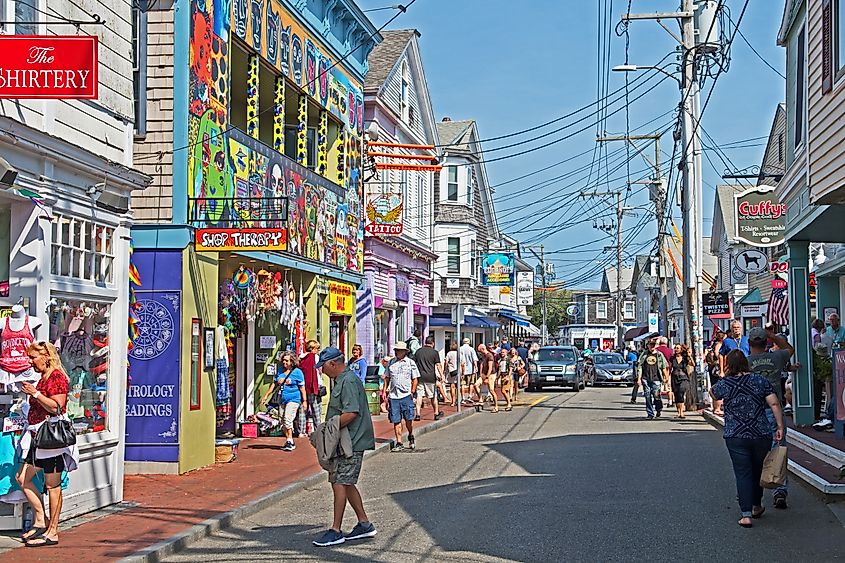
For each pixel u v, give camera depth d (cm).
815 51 1283
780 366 1230
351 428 986
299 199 2002
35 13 1011
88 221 1115
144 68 1463
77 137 1091
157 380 1448
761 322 3875
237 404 1975
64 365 1073
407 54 3219
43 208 1002
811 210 1532
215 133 1581
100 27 1152
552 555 900
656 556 891
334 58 2270
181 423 1446
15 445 978
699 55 2477
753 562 866
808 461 1398
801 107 1593
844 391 1534
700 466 1472
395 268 3081
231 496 1243
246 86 1889
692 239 2636
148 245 1450
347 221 2383
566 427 2197
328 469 990
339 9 2241
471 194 4556
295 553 945
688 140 2594
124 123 1215
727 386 1039
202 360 1525
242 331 1861
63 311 1067
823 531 988
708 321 5309
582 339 10050
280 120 1958
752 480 1030
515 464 1549
